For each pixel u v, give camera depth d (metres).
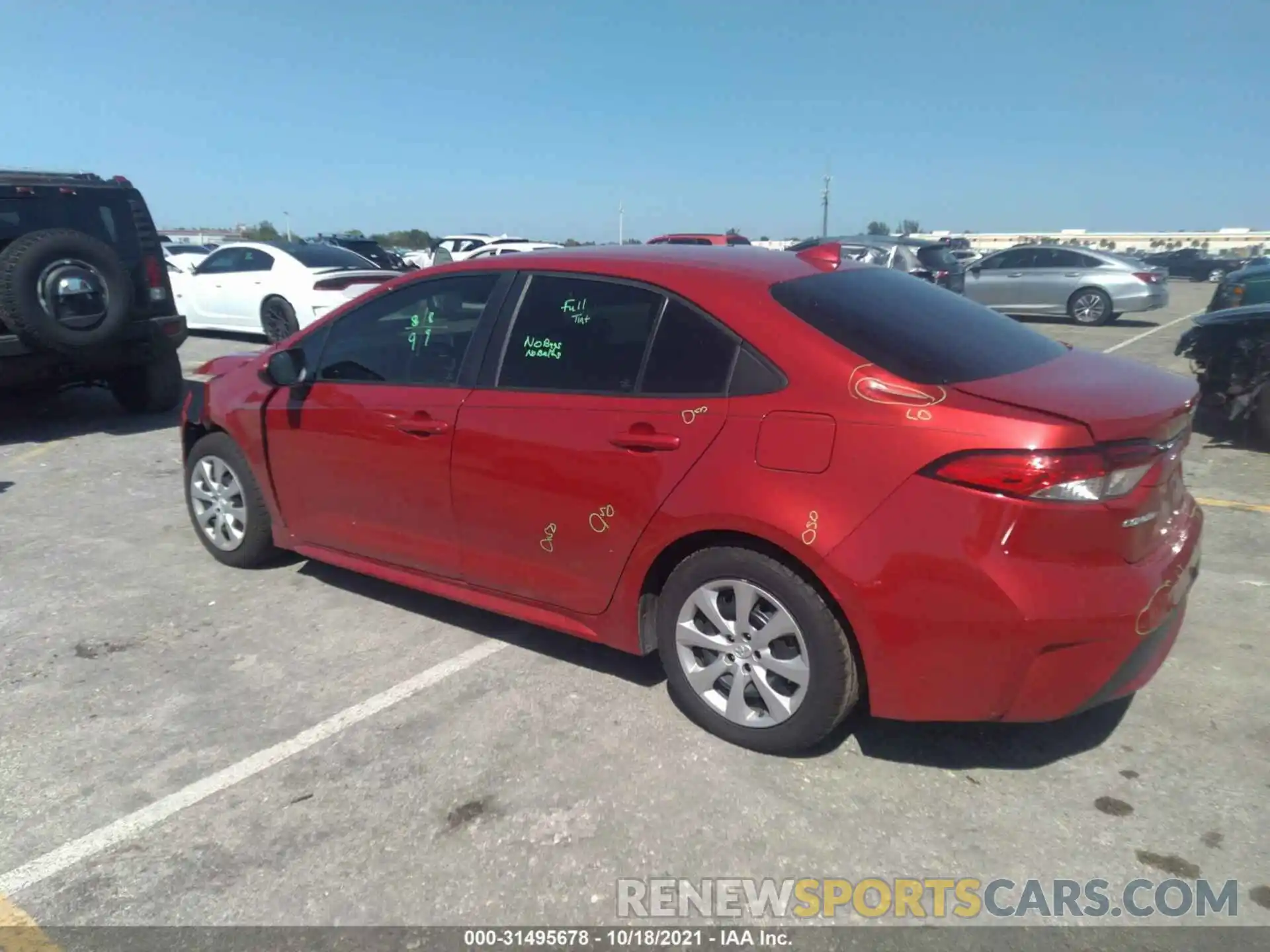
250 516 4.85
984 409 2.74
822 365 2.99
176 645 4.18
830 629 2.98
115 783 3.19
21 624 4.41
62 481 6.82
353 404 4.14
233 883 2.71
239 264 13.85
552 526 3.54
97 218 8.00
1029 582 2.69
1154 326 18.20
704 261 3.50
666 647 3.41
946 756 3.25
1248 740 3.33
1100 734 3.38
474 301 3.86
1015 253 18.80
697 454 3.14
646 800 3.04
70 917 2.60
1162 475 2.88
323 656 4.06
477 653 4.06
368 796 3.09
